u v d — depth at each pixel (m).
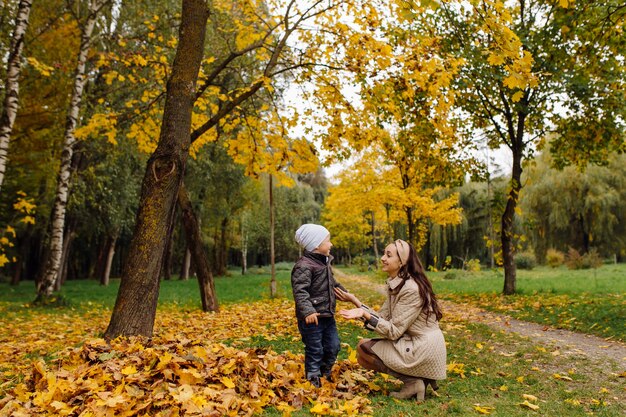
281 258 55.88
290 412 2.92
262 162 7.48
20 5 8.68
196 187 23.02
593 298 9.97
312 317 3.53
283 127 7.25
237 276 32.59
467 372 4.34
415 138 10.73
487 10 4.57
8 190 17.97
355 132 7.18
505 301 10.63
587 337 6.45
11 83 8.51
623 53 7.89
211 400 2.92
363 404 3.16
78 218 20.72
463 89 10.47
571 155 11.73
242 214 31.92
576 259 23.53
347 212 19.17
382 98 6.62
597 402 3.41
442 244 29.89
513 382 4.02
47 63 12.24
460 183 12.55
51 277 11.36
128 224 23.30
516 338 6.12
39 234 25.70
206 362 3.45
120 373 3.16
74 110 11.30
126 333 4.70
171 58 12.03
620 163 24.53
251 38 7.65
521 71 4.69
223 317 8.69
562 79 10.06
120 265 41.38
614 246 24.39
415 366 3.37
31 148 14.08
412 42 6.29
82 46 11.31
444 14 9.70
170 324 7.65
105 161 16.91
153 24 12.36
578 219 24.95
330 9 6.52
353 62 6.45
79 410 2.75
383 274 22.27
